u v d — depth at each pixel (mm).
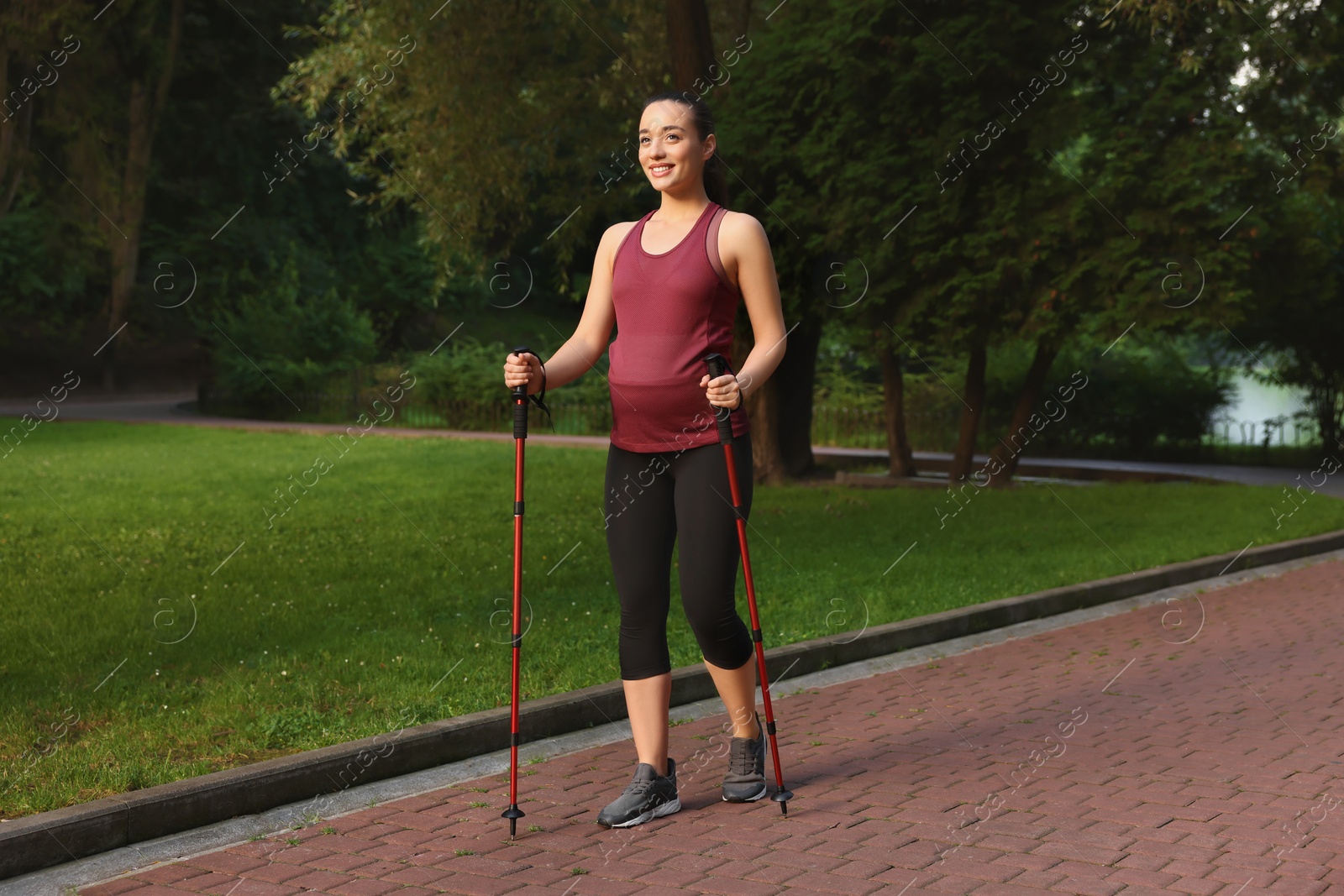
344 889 3730
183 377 44562
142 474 17062
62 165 35781
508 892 3701
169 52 38094
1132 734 5547
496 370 30531
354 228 49156
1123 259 14703
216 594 8422
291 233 45406
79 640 6984
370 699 5832
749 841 4145
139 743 5094
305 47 42000
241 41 41906
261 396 32812
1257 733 5551
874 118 15422
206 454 20438
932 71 14695
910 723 5758
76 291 41375
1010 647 7594
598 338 4645
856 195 15273
